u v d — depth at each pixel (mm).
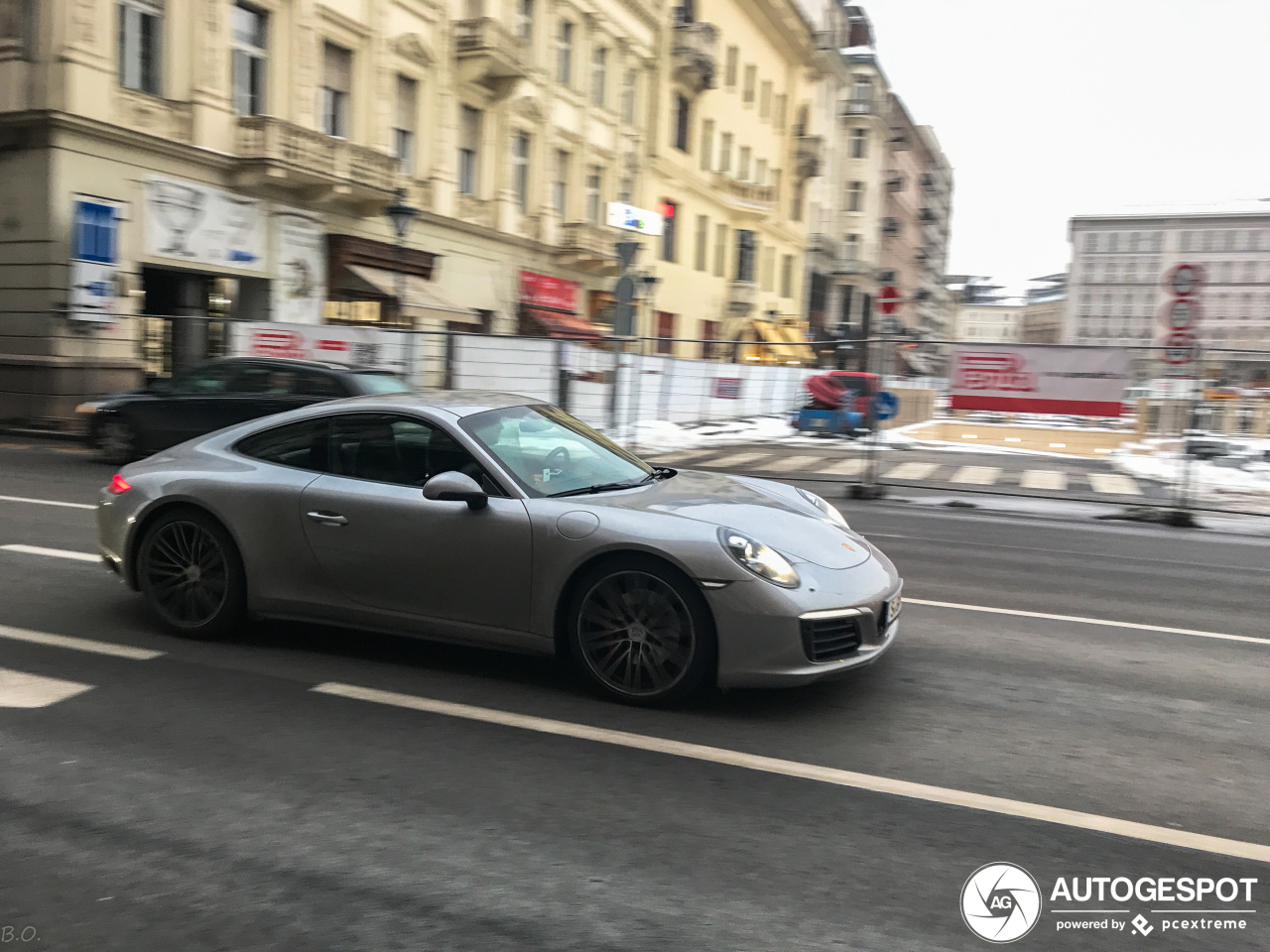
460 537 4262
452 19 24219
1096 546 9062
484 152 26047
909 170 82312
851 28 63438
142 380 16953
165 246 17422
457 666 4566
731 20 41750
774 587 3893
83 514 8461
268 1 19078
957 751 3721
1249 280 117250
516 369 14727
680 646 3996
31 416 16078
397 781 3322
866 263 64125
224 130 18438
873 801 3252
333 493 4535
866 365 13031
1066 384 12000
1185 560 8438
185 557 4902
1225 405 12250
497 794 3238
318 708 4000
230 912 2523
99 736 3668
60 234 15820
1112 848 2971
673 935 2453
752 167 46000
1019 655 5094
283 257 19938
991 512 11258
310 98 20109
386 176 21625
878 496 12406
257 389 11633
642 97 34750
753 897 2635
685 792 3283
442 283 24750
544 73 28219
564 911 2551
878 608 4137
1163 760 3695
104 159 16359
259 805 3125
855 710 4137
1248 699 4477
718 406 15891
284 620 4777
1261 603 6711
